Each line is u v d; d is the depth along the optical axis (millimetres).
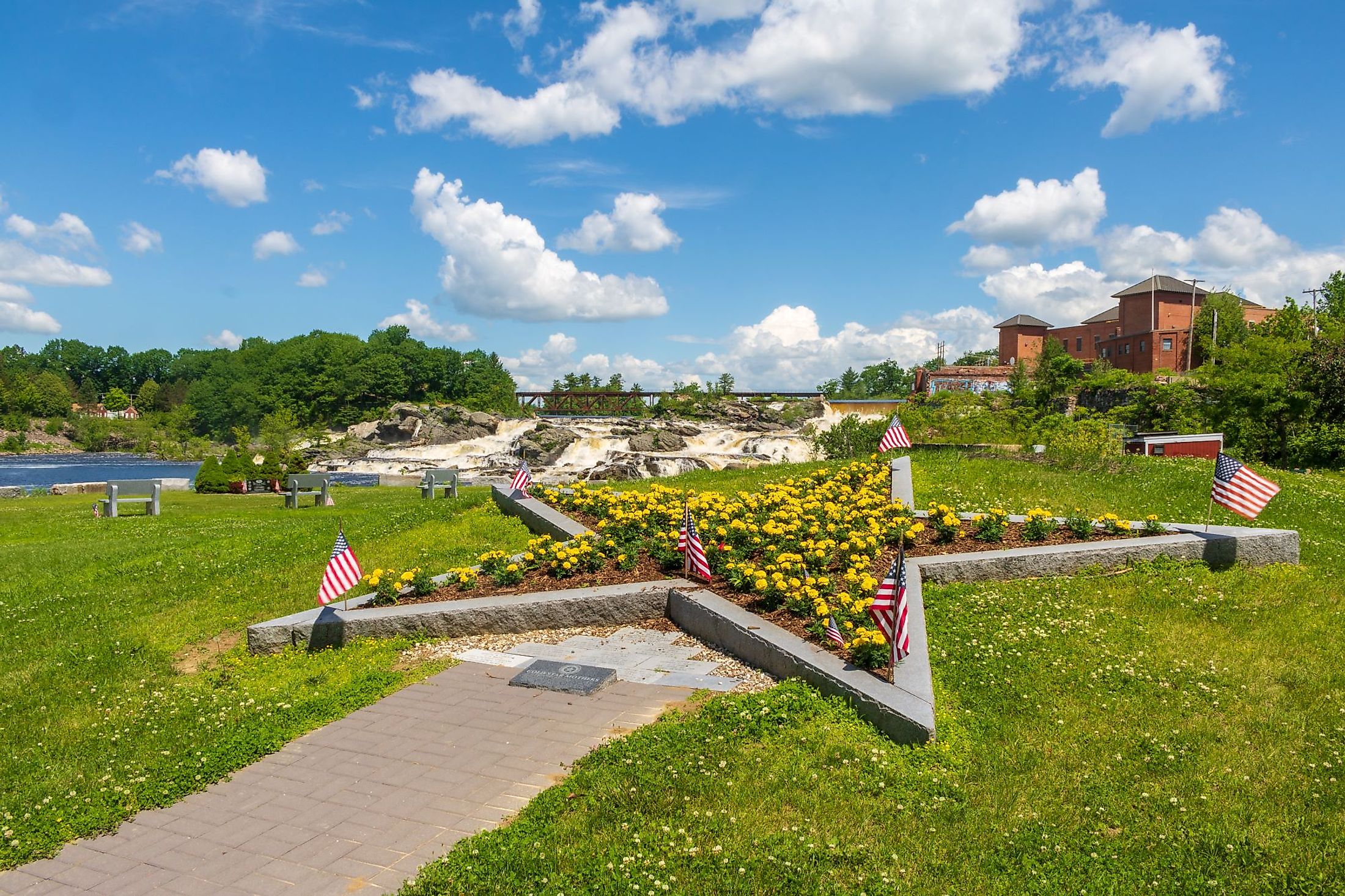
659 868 5246
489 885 5133
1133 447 26516
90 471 72750
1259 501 11875
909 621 9430
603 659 9602
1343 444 29312
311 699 8695
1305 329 44281
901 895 4941
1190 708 7590
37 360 151375
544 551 12750
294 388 104375
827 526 12727
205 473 33844
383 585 11414
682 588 10922
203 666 10133
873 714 7281
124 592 13398
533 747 7418
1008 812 5922
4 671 9984
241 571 14375
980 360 109312
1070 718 7430
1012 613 10188
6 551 17266
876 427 26219
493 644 10484
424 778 6938
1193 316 57438
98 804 6574
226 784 6996
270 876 5574
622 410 105562
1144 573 11477
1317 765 6516
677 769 6555
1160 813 5887
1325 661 8539
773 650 8711
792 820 5863
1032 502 16312
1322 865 5223
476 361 121438
